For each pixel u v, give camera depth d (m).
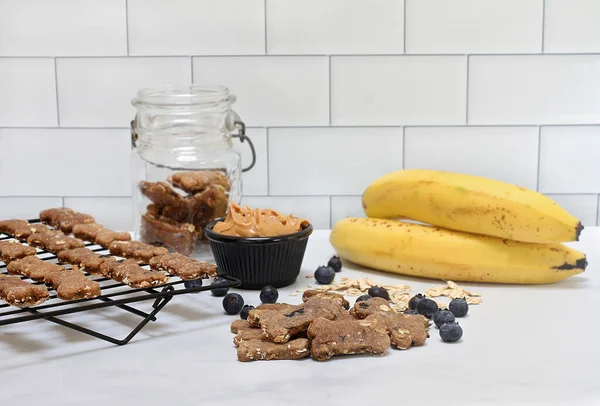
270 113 1.78
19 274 1.21
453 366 1.03
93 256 1.23
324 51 1.75
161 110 1.47
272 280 1.34
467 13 1.73
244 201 1.82
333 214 1.82
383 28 1.74
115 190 1.83
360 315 1.15
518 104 1.76
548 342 1.10
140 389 0.97
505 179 1.79
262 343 1.07
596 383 0.97
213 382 0.99
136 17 1.75
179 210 1.45
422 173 1.41
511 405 0.92
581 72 1.75
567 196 1.80
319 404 0.93
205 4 1.74
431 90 1.76
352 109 1.77
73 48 1.76
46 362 1.05
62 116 1.79
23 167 1.82
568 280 1.38
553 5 1.72
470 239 1.34
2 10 1.75
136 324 1.19
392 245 1.38
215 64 1.76
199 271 1.16
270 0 1.73
